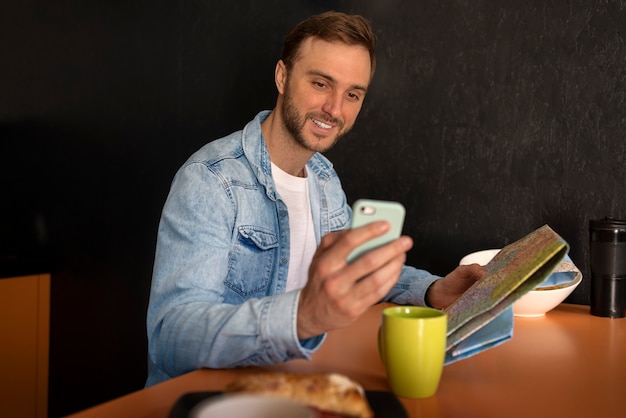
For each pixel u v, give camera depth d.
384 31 2.15
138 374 2.51
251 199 1.48
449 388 0.96
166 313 1.14
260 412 0.60
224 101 2.39
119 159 2.57
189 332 1.04
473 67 2.03
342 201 1.83
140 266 2.52
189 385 0.94
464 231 2.06
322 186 1.76
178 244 1.31
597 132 1.88
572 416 0.84
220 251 1.32
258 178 1.50
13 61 2.80
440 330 0.90
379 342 1.00
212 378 0.98
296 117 1.53
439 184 2.09
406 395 0.91
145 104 2.52
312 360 1.10
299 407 0.59
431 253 2.11
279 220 1.55
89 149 2.63
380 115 2.17
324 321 0.92
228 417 0.60
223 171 1.44
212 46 2.40
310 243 1.71
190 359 1.04
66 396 2.67
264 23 2.32
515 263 1.07
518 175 1.98
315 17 1.53
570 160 1.91
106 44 2.59
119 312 2.56
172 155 2.48
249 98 2.35
